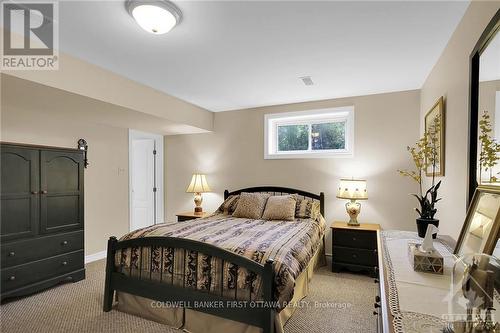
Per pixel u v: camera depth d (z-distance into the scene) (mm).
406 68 2895
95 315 2457
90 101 2846
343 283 3189
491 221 1146
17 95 2631
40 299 2777
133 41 2289
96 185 4102
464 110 1880
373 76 3145
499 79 1255
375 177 3805
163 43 2328
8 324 2311
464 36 1899
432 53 2525
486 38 1394
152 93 3521
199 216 4332
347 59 2674
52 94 2605
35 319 2389
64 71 2490
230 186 4750
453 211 2092
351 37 2246
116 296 2586
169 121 3941
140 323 2330
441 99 2404
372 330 2227
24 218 2797
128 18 1949
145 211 5414
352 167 3934
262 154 4508
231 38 2252
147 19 1854
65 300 2756
